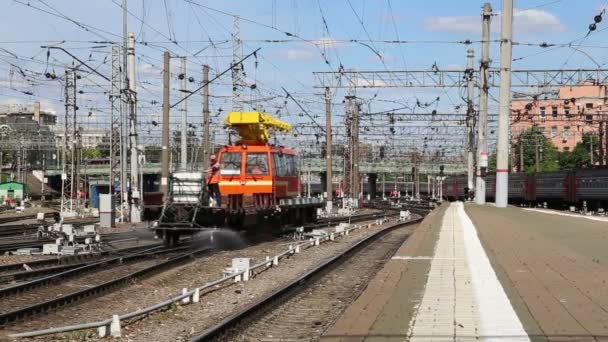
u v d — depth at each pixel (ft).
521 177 255.09
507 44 134.82
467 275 45.60
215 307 45.60
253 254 82.17
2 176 384.68
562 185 219.61
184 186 90.43
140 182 208.85
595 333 27.81
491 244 66.28
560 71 175.83
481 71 168.04
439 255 57.93
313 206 128.98
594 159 344.28
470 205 160.45
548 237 73.10
